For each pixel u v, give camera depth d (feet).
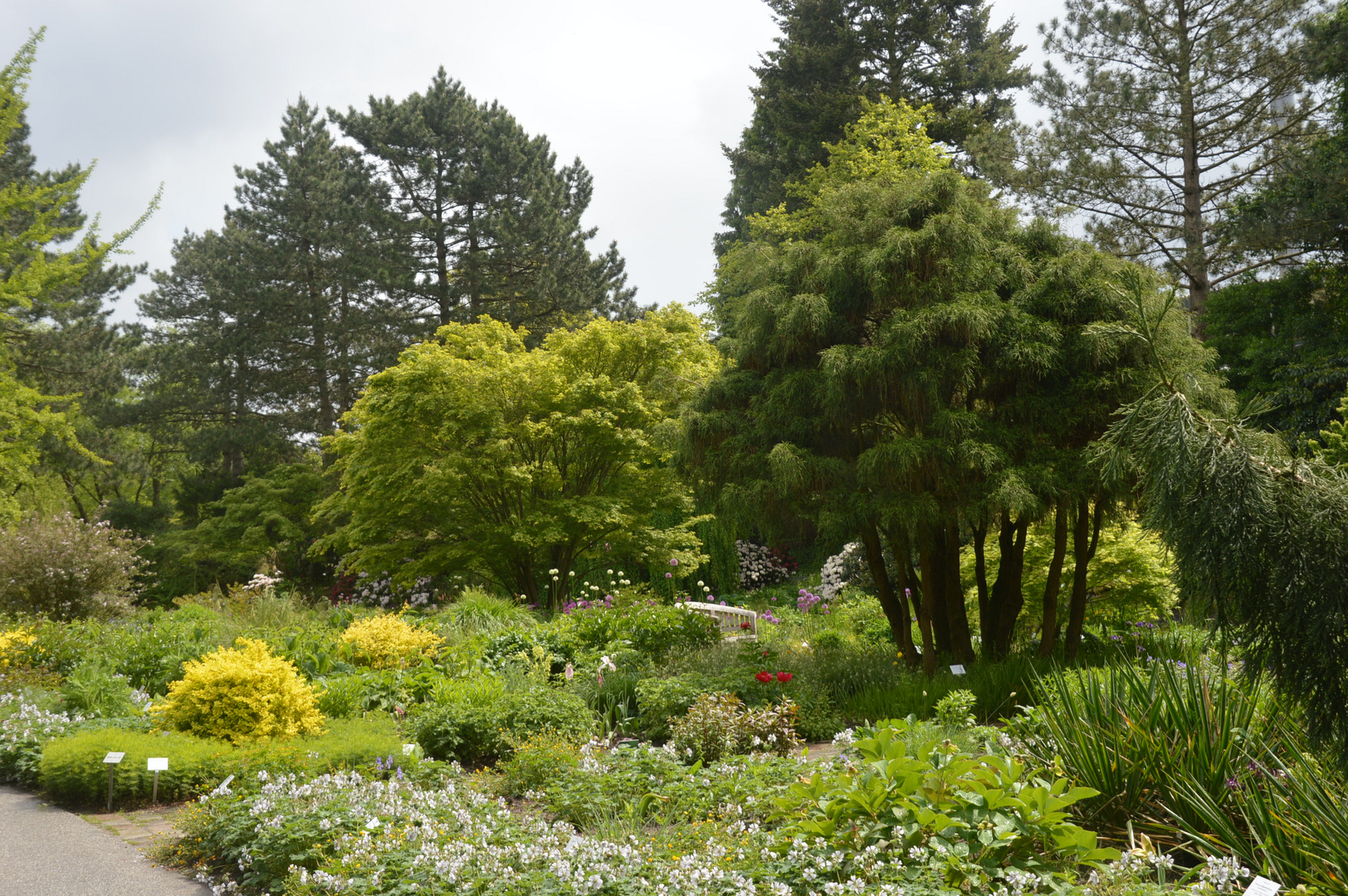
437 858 13.41
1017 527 32.45
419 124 100.99
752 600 67.92
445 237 102.73
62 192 52.90
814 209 77.82
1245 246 58.23
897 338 28.12
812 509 30.76
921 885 11.67
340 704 26.37
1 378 54.34
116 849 16.78
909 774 13.57
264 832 14.87
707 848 13.79
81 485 108.47
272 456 105.40
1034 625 38.14
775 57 98.12
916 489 29.68
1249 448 12.05
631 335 59.31
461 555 56.95
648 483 59.06
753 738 22.91
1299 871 11.75
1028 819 12.73
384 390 56.29
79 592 48.49
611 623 36.01
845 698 29.12
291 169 104.83
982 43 97.09
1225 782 14.06
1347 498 11.39
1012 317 28.07
